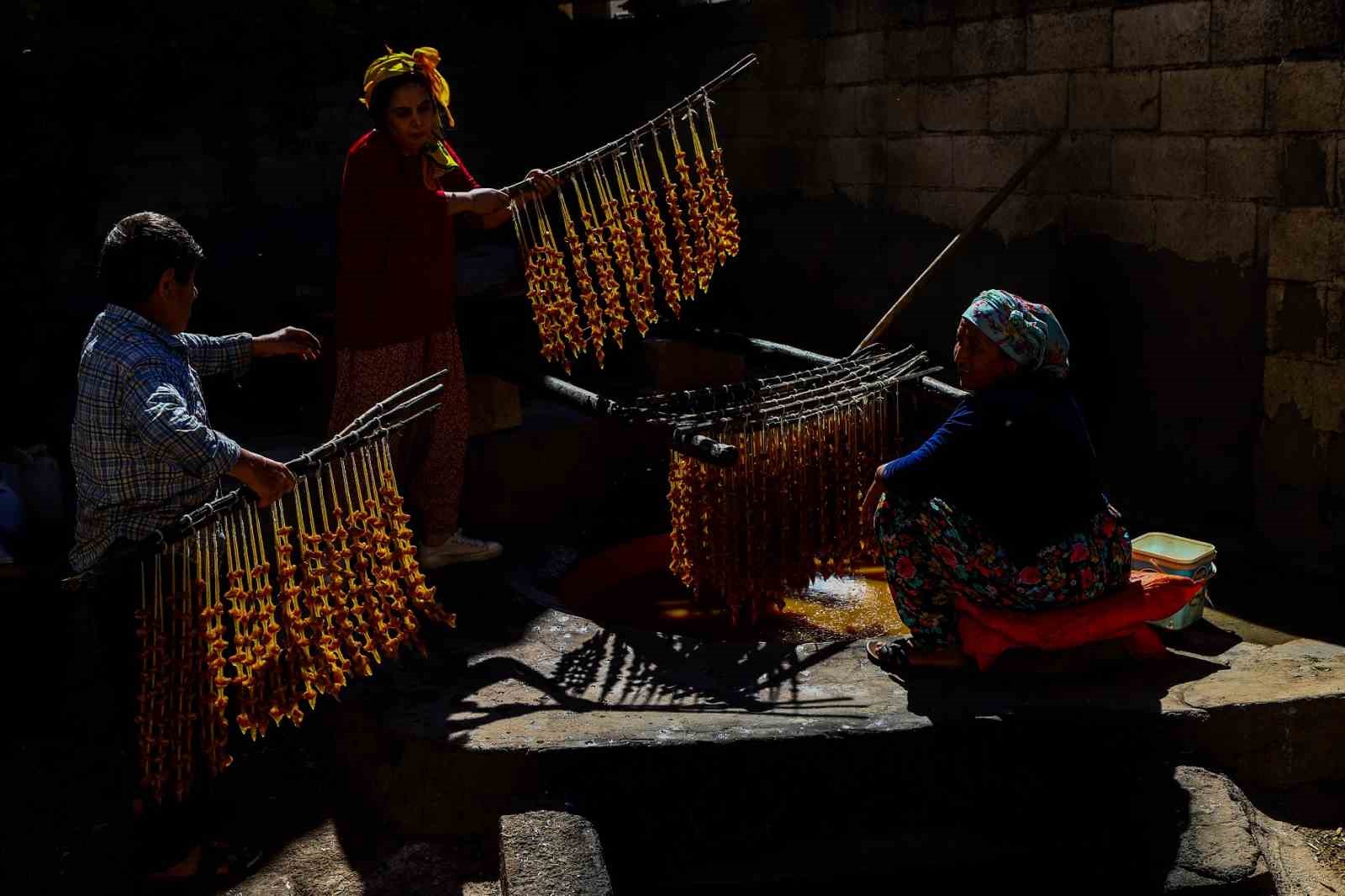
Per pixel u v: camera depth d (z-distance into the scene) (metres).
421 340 4.52
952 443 3.57
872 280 6.76
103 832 3.56
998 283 6.00
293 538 4.84
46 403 6.46
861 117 6.62
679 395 4.64
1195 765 3.52
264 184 7.70
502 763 3.42
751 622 4.68
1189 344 5.29
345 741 3.73
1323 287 4.52
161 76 7.13
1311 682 3.70
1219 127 4.99
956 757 3.54
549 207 8.34
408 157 4.29
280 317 6.10
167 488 3.18
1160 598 3.72
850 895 3.36
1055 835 3.55
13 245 6.70
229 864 3.39
